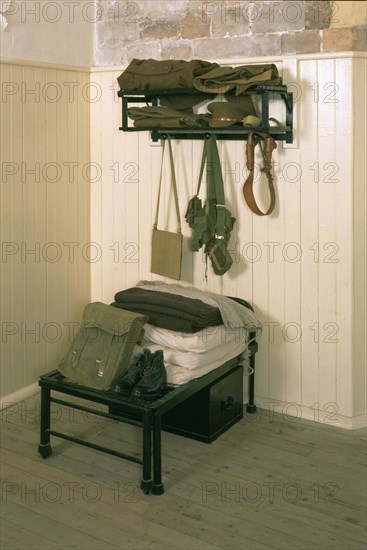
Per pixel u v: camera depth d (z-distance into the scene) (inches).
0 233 126.3
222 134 127.3
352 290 121.3
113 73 138.4
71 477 106.7
